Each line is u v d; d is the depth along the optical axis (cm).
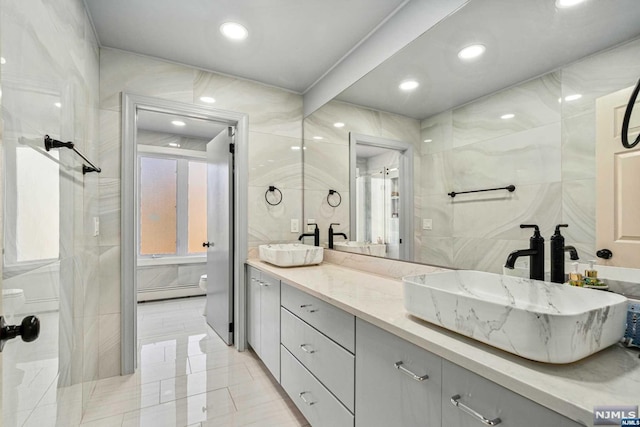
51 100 112
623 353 78
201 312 356
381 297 136
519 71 124
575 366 71
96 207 194
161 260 411
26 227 89
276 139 271
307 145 276
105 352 205
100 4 168
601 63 101
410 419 96
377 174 200
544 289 100
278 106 273
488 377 72
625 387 62
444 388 85
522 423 66
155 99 223
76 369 146
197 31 194
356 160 218
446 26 149
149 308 371
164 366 223
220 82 248
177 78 231
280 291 192
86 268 168
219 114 246
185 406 176
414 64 170
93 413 169
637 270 92
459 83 147
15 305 81
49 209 108
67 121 133
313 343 152
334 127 239
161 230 427
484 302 81
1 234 59
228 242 263
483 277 122
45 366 103
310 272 202
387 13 178
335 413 133
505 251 129
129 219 212
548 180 115
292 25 189
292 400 178
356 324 121
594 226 102
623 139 95
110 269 206
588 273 102
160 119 357
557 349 67
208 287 319
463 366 78
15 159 82
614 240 97
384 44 187
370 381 113
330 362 137
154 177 423
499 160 132
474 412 76
